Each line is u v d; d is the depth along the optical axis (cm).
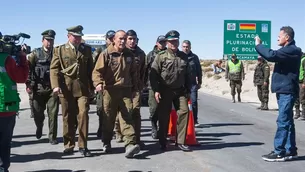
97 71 752
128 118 775
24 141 939
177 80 802
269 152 826
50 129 896
